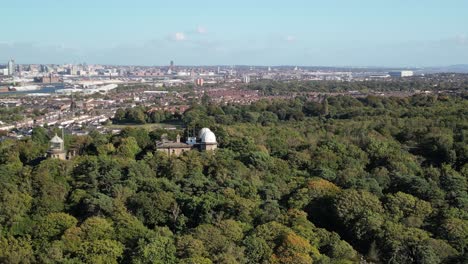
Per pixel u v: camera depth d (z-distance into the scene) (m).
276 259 197.38
